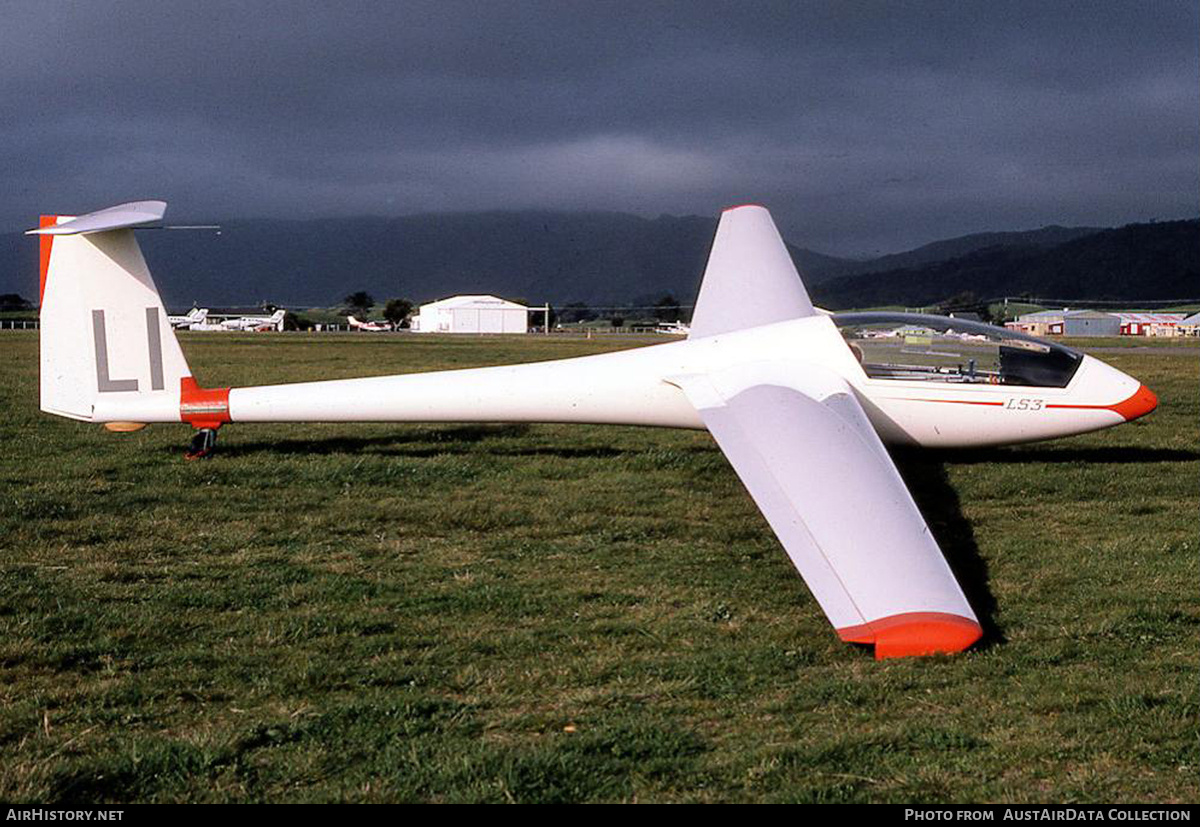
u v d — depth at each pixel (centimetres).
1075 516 958
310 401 1156
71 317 1140
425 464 1202
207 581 753
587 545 864
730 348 1135
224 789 441
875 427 1132
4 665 584
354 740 489
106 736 493
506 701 538
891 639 571
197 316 10181
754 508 998
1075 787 441
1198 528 910
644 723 505
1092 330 8644
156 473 1141
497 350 4209
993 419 1127
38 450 1283
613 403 1146
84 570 776
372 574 777
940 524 932
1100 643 623
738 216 1653
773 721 516
